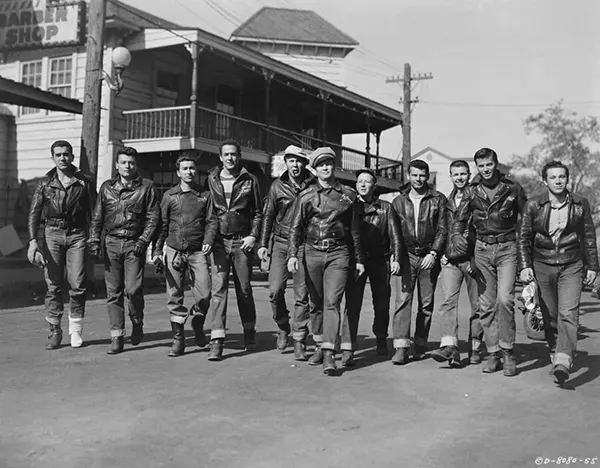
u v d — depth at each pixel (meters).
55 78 16.53
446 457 3.40
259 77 20.06
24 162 16.89
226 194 6.10
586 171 34.75
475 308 5.89
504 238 5.39
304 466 3.25
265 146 18.58
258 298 11.69
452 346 5.59
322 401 4.46
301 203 5.41
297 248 5.44
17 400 4.38
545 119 35.16
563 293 5.02
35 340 6.67
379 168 26.59
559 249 5.04
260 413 4.15
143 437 3.65
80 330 6.35
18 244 14.91
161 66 17.27
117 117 15.90
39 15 16.08
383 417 4.11
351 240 5.47
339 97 22.05
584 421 4.07
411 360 6.02
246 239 6.02
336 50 30.34
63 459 3.30
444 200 5.84
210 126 16.52
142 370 5.35
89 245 5.98
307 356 6.00
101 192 6.11
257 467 3.22
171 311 6.01
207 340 6.82
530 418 4.12
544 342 7.25
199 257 6.03
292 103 22.97
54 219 6.20
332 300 5.30
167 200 6.06
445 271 5.71
